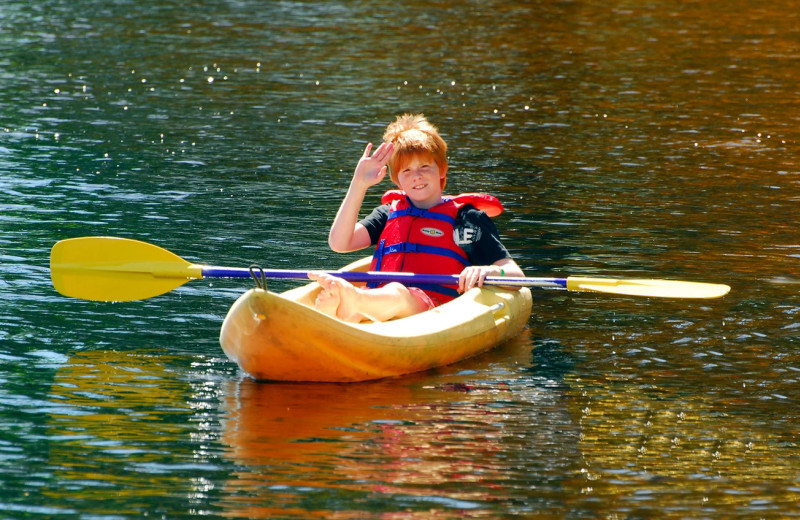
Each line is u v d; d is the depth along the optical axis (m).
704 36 66.88
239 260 22.56
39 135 36.56
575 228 26.08
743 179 32.19
